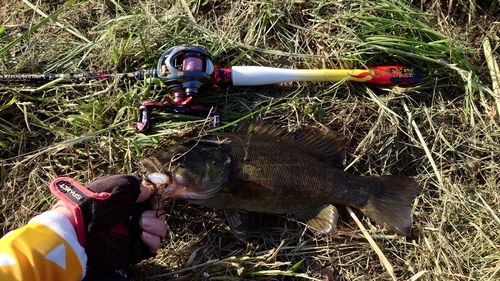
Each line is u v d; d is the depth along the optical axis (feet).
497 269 2.01
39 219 1.56
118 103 2.15
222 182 1.92
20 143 2.13
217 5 2.38
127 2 2.39
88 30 2.36
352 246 2.10
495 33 2.37
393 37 2.27
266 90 2.27
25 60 2.22
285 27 2.36
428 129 2.25
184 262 2.01
